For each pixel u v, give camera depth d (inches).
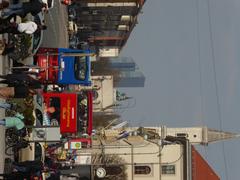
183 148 1733.5
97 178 1668.3
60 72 1208.2
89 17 3336.6
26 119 885.2
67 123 1333.7
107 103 2871.6
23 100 879.7
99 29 3799.2
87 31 3836.1
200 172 1881.2
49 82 1203.9
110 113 2856.8
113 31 3924.7
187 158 1731.1
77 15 3223.4
